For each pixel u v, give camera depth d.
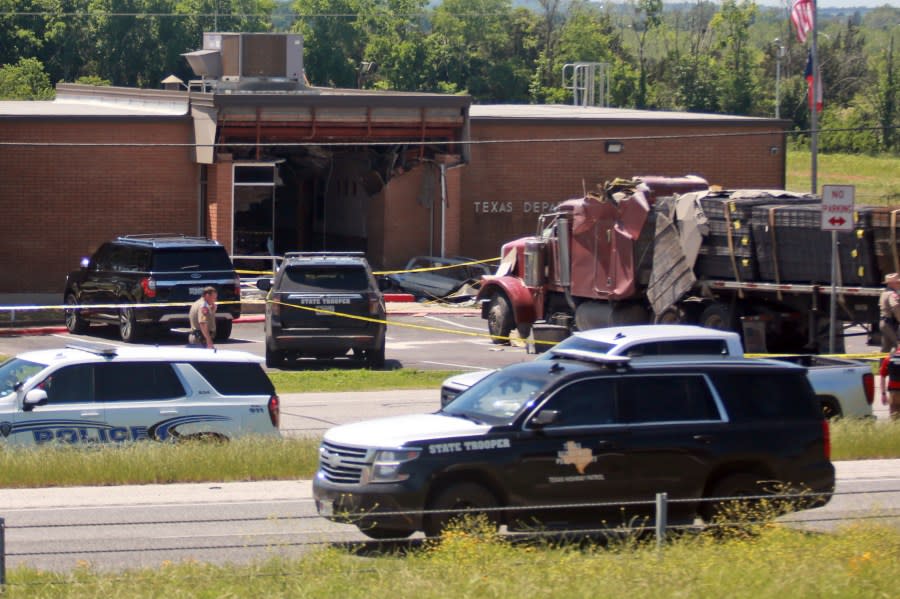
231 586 16.16
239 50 80.12
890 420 33.44
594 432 20.62
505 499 20.19
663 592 15.26
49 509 24.19
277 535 20.95
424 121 74.44
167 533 22.00
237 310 54.34
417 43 188.88
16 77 154.88
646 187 47.94
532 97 193.25
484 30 196.62
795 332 43.47
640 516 20.73
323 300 45.53
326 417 36.19
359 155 80.12
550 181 80.06
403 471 19.80
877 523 20.41
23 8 173.62
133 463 26.58
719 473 21.22
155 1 177.75
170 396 28.31
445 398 30.16
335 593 15.66
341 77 187.88
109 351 28.55
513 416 20.67
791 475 21.39
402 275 74.06
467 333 59.19
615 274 48.50
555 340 50.69
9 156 71.06
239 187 72.69
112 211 72.81
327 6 189.00
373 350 46.62
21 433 27.19
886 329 38.41
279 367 47.50
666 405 21.12
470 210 79.31
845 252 40.09
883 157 184.00
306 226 93.88
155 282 52.50
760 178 82.19
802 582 15.73
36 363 28.25
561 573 16.19
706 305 45.81
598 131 80.31
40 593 16.06
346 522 20.19
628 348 27.83
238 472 27.09
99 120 71.94
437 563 16.83
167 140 73.44
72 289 58.34
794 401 21.81
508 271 55.31
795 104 197.25
